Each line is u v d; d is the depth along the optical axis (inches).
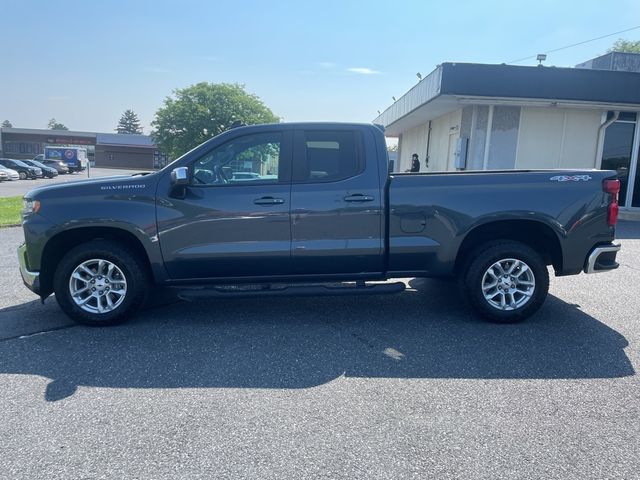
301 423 139.6
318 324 222.4
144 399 153.6
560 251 221.9
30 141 3034.0
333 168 218.1
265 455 124.6
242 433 134.6
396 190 215.6
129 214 211.3
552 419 142.2
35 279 214.4
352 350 192.5
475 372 173.3
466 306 249.1
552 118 605.3
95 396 155.4
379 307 247.6
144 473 117.5
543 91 539.8
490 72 532.1
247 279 221.0
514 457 124.1
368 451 126.3
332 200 214.1
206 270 217.2
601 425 139.3
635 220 567.2
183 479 115.5
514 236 231.3
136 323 223.5
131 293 216.1
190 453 125.4
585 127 611.5
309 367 177.2
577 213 216.8
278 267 218.1
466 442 130.5
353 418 142.4
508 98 549.6
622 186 624.7
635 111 604.1
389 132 1067.9
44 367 176.7
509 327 219.0
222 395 156.3
